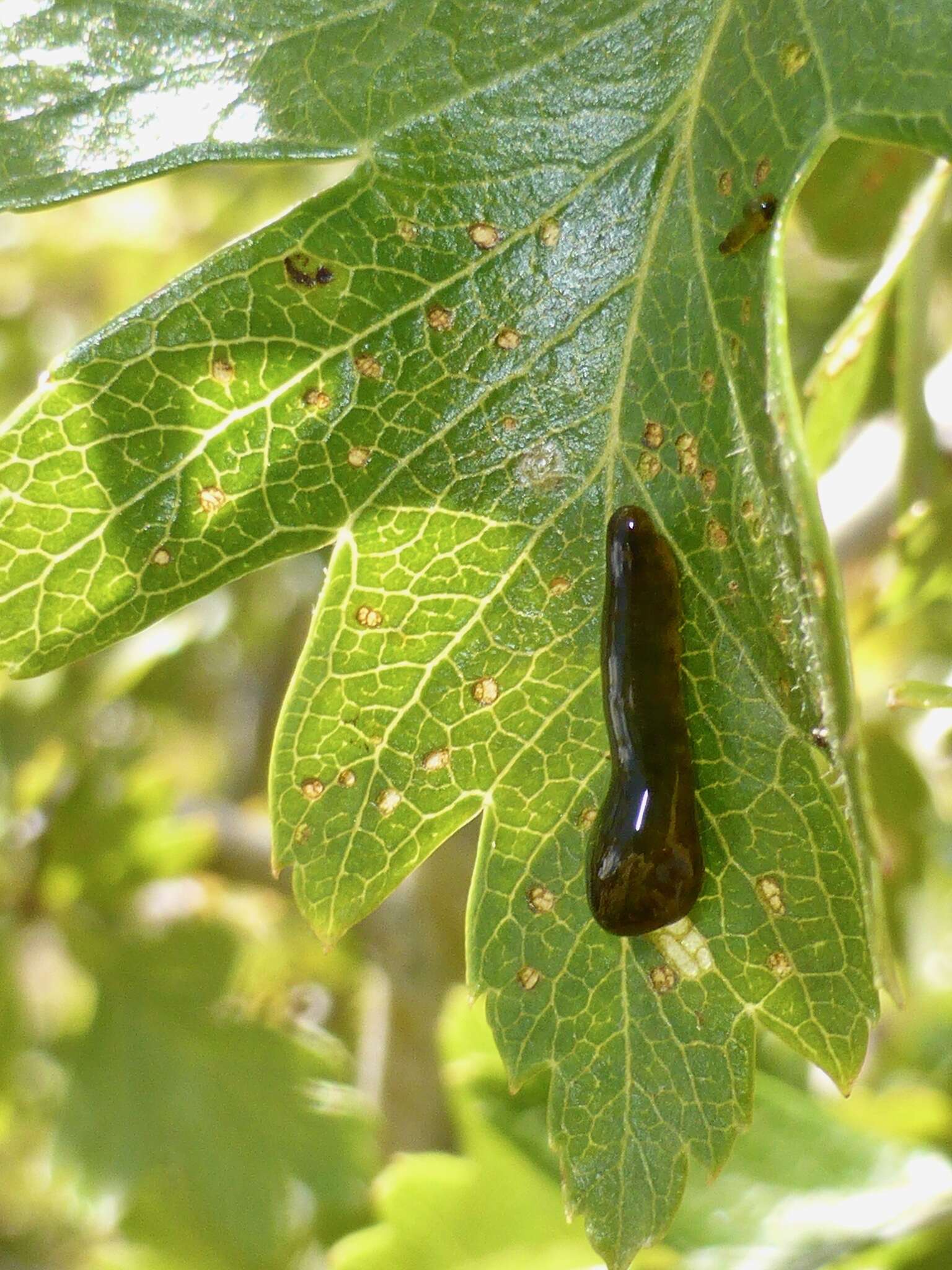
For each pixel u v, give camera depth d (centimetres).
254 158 5
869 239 7
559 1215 7
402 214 5
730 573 5
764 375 5
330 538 6
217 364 5
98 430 5
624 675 5
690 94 5
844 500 8
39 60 5
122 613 5
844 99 5
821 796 5
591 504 5
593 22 5
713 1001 6
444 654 6
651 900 5
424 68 5
